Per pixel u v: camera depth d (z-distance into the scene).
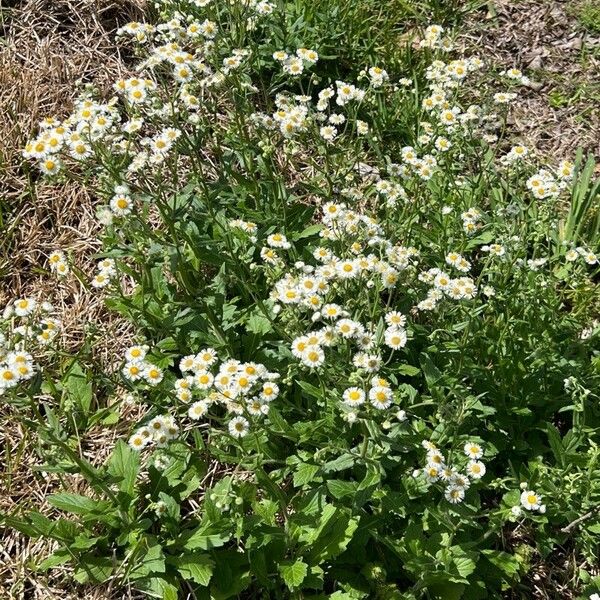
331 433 0.60
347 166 0.81
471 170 0.85
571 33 1.07
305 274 0.65
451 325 0.67
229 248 0.69
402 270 0.63
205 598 0.56
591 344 0.73
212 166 0.78
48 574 0.59
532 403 0.68
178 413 0.66
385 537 0.57
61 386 0.67
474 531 0.62
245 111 0.80
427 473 0.55
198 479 0.61
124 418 0.68
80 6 0.94
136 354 0.60
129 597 0.57
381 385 0.55
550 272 0.73
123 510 0.57
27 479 0.64
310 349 0.56
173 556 0.57
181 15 0.82
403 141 0.91
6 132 0.83
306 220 0.77
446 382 0.64
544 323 0.70
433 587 0.58
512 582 0.61
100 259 0.78
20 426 0.66
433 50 0.98
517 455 0.67
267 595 0.57
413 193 0.76
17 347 0.66
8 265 0.76
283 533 0.57
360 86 0.96
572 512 0.62
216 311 0.69
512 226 0.72
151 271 0.71
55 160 0.65
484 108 0.78
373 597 0.58
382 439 0.57
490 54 1.04
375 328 0.63
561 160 0.93
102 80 0.89
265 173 0.77
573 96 1.00
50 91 0.87
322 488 0.59
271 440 0.62
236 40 0.86
